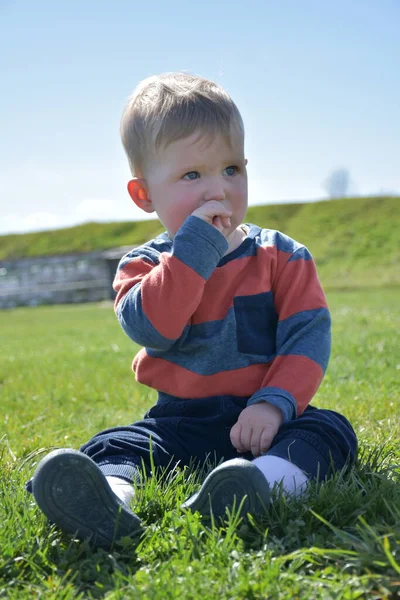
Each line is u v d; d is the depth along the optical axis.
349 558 1.52
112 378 5.52
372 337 7.10
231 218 2.23
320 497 1.82
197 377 2.25
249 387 2.24
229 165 2.22
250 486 1.72
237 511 1.74
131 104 2.33
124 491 1.93
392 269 25.92
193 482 2.05
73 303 29.38
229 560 1.56
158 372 2.33
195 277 2.08
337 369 4.92
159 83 2.29
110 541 1.75
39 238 38.19
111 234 37.53
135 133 2.28
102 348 8.25
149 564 1.61
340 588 1.41
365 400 3.62
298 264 2.36
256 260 2.36
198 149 2.16
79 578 1.58
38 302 29.86
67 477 1.71
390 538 1.59
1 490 2.07
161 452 2.15
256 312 2.30
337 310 12.90
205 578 1.48
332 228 32.12
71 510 1.73
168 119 2.17
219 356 2.25
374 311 12.12
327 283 24.56
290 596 1.40
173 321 2.11
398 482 2.02
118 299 2.33
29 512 1.87
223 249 2.13
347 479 2.03
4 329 15.35
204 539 1.70
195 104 2.18
